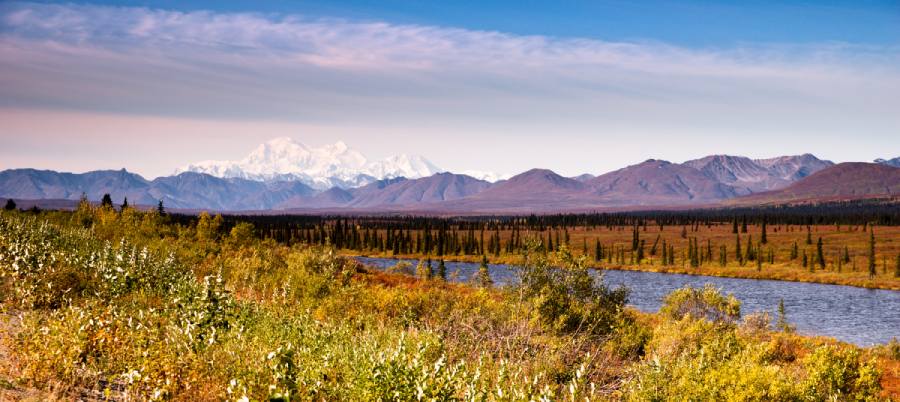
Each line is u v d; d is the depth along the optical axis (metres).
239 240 50.62
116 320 13.16
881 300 93.69
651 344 21.88
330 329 16.94
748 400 14.27
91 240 33.97
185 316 14.56
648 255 181.38
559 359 16.28
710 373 14.51
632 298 83.50
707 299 26.52
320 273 31.45
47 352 10.83
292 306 23.84
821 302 89.62
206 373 11.02
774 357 25.47
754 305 84.25
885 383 24.91
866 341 55.31
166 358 10.76
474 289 35.38
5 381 10.19
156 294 20.20
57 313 13.57
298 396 9.92
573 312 22.62
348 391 10.88
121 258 21.61
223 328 14.95
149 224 52.62
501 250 184.00
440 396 10.08
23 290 17.00
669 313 26.78
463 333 18.61
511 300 23.45
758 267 148.00
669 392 13.84
